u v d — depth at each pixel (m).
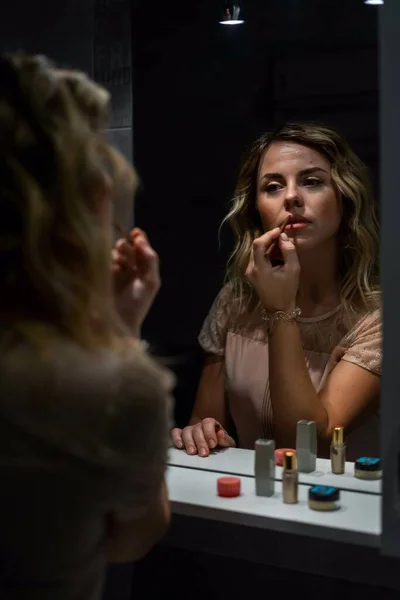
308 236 1.11
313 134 1.10
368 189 1.09
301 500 0.98
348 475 1.04
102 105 0.65
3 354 0.58
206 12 1.14
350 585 0.91
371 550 0.89
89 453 0.59
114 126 1.17
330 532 0.89
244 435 1.19
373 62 1.05
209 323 1.21
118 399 0.60
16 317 0.60
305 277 1.11
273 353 1.11
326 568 0.92
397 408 0.79
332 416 1.09
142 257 0.79
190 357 1.22
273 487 1.00
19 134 0.59
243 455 1.14
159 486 0.66
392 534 0.81
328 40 1.08
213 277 1.19
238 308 1.19
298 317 1.12
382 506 0.81
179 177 1.18
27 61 0.63
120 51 1.16
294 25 1.09
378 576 0.88
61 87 0.61
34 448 0.58
